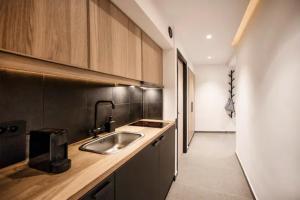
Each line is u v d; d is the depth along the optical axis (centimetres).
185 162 326
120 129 195
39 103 114
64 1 91
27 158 107
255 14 205
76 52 98
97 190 85
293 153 117
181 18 227
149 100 271
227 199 212
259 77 192
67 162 93
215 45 352
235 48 358
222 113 576
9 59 69
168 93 266
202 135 542
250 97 234
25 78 105
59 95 128
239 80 314
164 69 267
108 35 128
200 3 192
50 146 90
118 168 104
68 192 71
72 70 99
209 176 270
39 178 84
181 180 258
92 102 163
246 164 260
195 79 585
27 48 73
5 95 96
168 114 266
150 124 226
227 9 206
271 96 156
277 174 144
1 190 74
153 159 163
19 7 70
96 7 115
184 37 304
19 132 103
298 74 110
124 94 219
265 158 174
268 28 162
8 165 98
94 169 93
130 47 163
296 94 113
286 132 128
